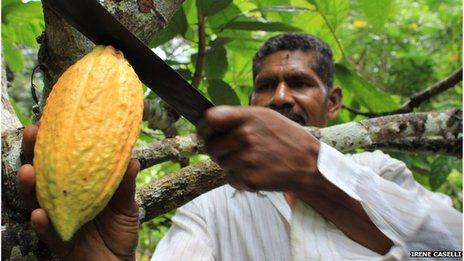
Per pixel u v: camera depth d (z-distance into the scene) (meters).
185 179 1.11
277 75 1.80
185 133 2.42
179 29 1.87
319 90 1.82
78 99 0.76
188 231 1.47
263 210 1.45
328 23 2.24
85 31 0.83
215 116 0.78
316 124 1.82
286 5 2.18
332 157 0.93
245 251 1.43
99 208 0.74
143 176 2.99
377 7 2.20
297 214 1.17
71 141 0.74
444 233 1.03
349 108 2.33
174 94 0.86
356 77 2.24
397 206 1.02
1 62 1.03
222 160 0.82
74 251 0.83
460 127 1.38
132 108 0.78
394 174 1.40
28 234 0.86
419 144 1.72
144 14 0.96
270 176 0.82
